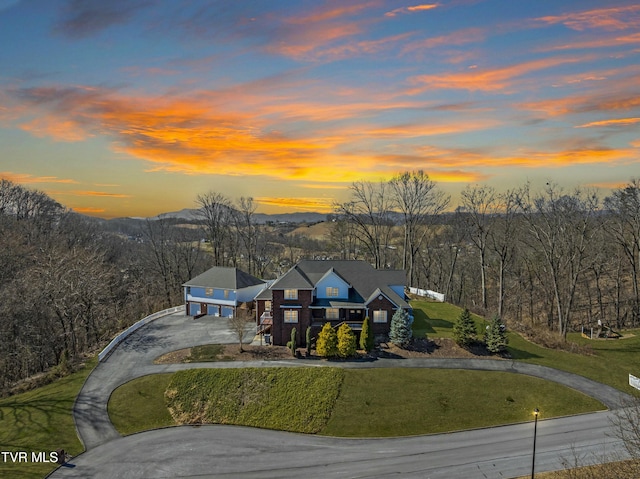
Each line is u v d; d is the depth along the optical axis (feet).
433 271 290.76
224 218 268.00
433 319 172.35
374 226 255.91
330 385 120.78
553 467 92.32
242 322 154.20
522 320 238.68
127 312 211.82
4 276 176.35
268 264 307.58
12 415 112.16
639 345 169.27
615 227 217.56
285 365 131.34
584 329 206.59
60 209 293.43
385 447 100.78
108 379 126.72
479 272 269.85
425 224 253.85
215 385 122.01
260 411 113.80
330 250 327.67
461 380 125.39
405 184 242.58
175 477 90.27
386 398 116.88
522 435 105.09
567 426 108.47
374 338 148.46
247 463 95.04
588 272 250.16
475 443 101.96
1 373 155.22
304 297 147.13
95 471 92.02
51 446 99.81
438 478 89.04
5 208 269.44
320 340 135.64
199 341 151.33
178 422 111.04
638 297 216.54
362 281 163.43
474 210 221.46
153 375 127.65
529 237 230.27
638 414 94.12
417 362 134.72
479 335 155.33
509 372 131.13
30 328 161.07
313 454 98.27
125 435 105.29
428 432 106.63
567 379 129.49
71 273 174.09
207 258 292.20
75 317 175.83
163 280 256.11
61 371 133.49
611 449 98.22
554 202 199.52
